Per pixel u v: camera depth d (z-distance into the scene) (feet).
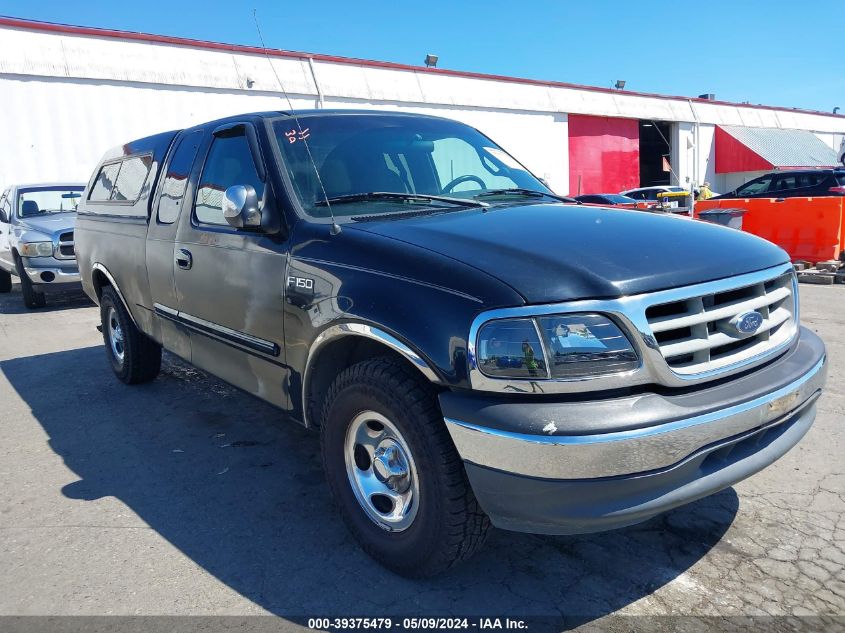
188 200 13.47
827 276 34.40
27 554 10.31
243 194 10.39
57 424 16.14
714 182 114.32
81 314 31.45
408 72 72.33
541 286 7.71
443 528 8.43
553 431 7.30
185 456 14.01
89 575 9.71
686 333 8.13
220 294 12.05
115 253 16.75
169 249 13.78
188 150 14.14
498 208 10.82
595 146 93.86
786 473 12.39
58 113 50.90
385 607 8.82
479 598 8.96
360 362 9.23
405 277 8.56
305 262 9.93
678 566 9.59
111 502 12.01
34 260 31.35
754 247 9.55
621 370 7.59
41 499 12.19
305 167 11.32
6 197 38.37
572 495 7.43
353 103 66.59
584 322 7.57
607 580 9.30
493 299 7.71
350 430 9.66
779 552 9.86
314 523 11.09
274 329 10.68
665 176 110.93
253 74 59.82
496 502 7.82
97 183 19.34
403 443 8.84
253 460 13.70
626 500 7.53
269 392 11.36
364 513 9.72
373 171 11.80
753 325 8.59
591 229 9.40
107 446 14.66
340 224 10.09
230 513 11.50
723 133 111.65
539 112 85.20
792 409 8.82
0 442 15.08
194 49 57.47
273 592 9.21
